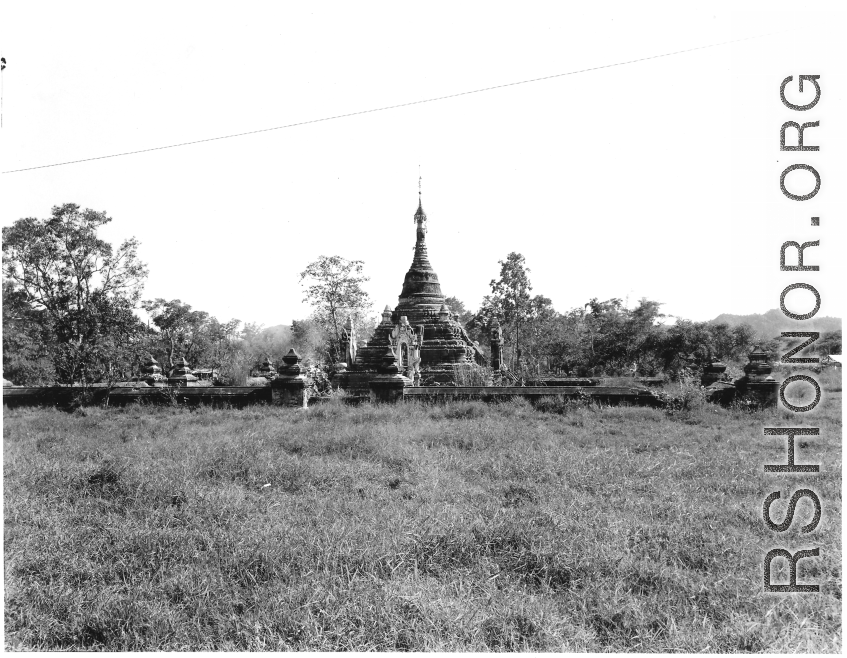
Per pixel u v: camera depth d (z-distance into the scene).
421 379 39.50
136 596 5.81
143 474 9.57
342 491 9.21
